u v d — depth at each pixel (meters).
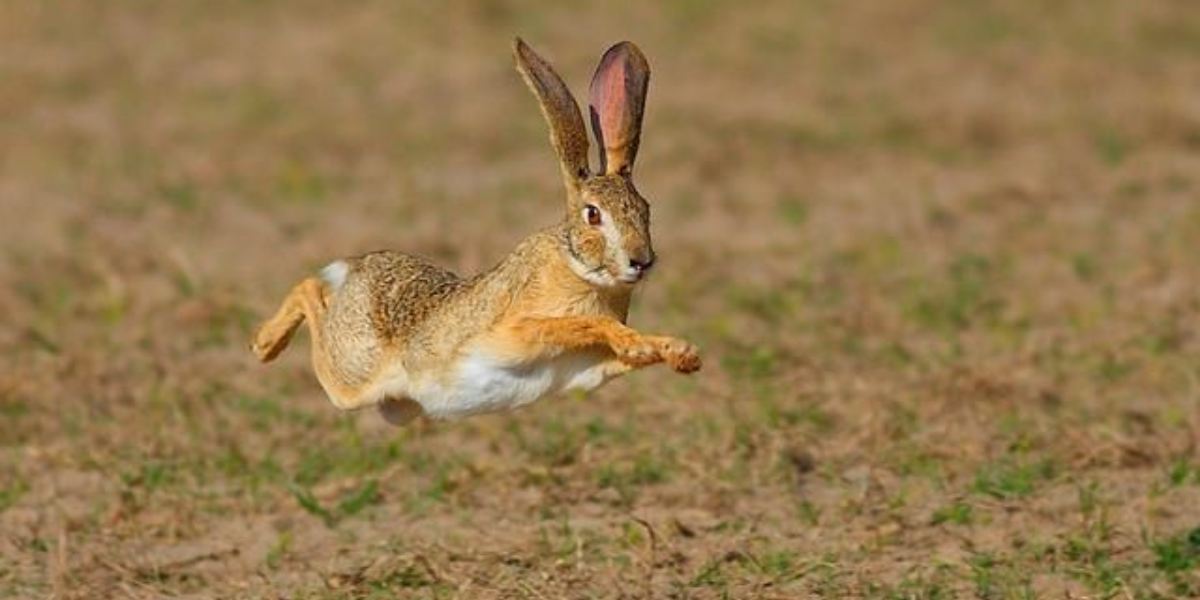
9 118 64.12
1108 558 28.06
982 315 42.47
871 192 55.69
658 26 76.88
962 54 73.50
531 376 24.75
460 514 31.02
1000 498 30.52
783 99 67.00
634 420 35.28
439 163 59.62
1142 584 26.95
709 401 36.16
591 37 75.12
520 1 80.06
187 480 32.78
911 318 42.00
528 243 24.67
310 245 49.88
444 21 76.81
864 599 26.52
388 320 26.34
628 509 30.91
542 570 27.77
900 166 58.69
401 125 64.12
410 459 33.44
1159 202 53.88
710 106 65.88
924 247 49.44
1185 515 29.94
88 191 55.78
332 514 31.09
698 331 41.12
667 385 36.97
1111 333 40.75
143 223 52.62
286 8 79.50
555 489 31.88
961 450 32.97
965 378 36.22
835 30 76.81
